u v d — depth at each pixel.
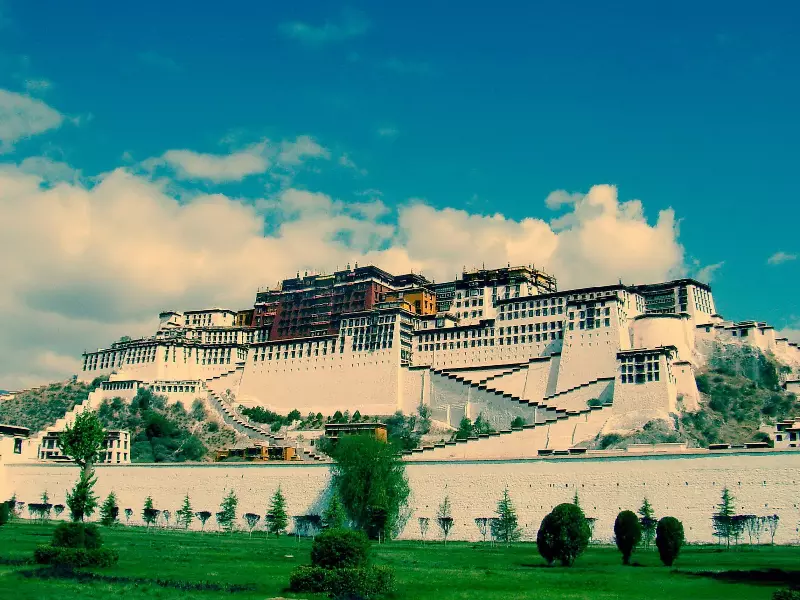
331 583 88.00
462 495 166.50
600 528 151.25
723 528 138.25
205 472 198.38
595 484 154.00
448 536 164.75
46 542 132.25
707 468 145.38
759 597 86.62
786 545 135.75
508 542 156.25
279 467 189.50
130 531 177.88
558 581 98.62
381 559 122.19
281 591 89.19
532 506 158.75
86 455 165.38
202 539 156.88
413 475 173.12
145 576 97.81
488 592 91.00
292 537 171.25
